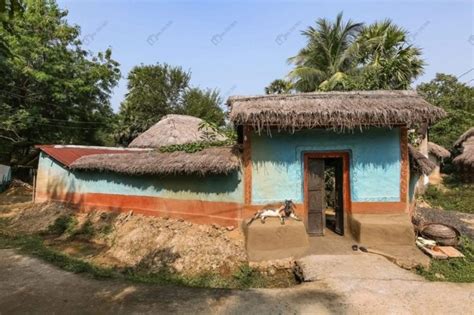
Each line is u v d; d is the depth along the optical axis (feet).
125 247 31.68
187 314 14.29
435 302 15.30
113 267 28.07
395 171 26.23
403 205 26.02
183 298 16.02
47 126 75.31
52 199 50.90
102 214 41.09
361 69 49.55
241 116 24.09
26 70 61.82
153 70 110.63
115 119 91.40
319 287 17.06
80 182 46.19
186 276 23.54
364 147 26.55
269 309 14.75
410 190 31.07
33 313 14.52
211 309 14.78
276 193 26.76
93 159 44.04
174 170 29.84
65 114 76.89
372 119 24.00
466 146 71.87
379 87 42.55
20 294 16.65
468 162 65.10
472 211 46.47
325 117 24.04
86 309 14.85
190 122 68.03
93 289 17.26
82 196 45.60
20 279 18.85
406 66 42.50
